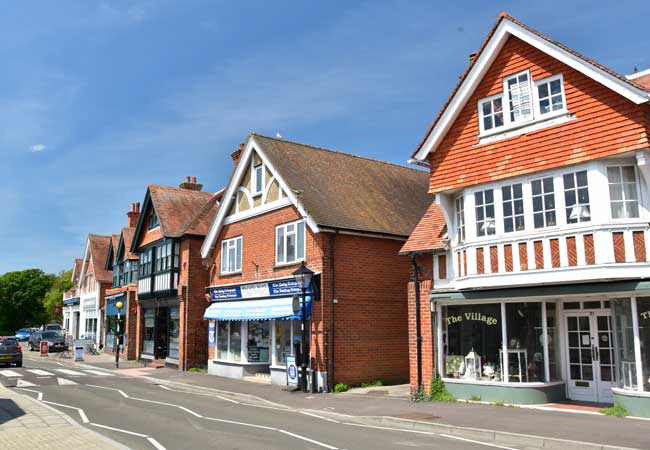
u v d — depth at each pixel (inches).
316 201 788.6
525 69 562.9
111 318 1587.1
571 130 520.1
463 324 625.3
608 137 494.3
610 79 489.4
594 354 561.0
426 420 483.8
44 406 584.4
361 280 781.9
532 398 557.9
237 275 935.0
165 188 1267.2
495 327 597.9
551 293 531.2
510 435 411.5
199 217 1128.8
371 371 772.0
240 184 958.4
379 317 791.1
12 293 2854.3
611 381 546.9
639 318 487.2
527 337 578.9
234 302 925.8
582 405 542.9
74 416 536.7
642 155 477.4
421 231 685.9
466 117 609.0
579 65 511.8
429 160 645.3
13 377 926.4
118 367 1139.3
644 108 481.4
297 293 780.0
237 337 932.6
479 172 585.6
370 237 797.2
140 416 536.1
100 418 524.4
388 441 411.8
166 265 1173.7
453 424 459.8
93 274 1893.5
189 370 1047.6
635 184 494.6
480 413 513.3
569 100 526.0
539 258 526.3
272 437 428.8
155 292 1203.2
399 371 800.3
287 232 828.6
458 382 610.5
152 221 1283.2
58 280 3105.3
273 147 892.6
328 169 914.1
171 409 584.7
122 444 401.1
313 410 581.6
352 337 759.7
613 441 379.2
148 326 1296.8
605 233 486.0
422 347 648.4
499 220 562.9
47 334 1646.2
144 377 955.3
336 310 751.1
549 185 532.1
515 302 586.6
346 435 438.0
